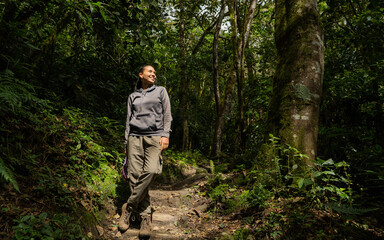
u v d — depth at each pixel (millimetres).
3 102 2643
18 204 2178
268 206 2723
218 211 3232
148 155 2760
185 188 4445
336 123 4613
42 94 4078
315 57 3381
